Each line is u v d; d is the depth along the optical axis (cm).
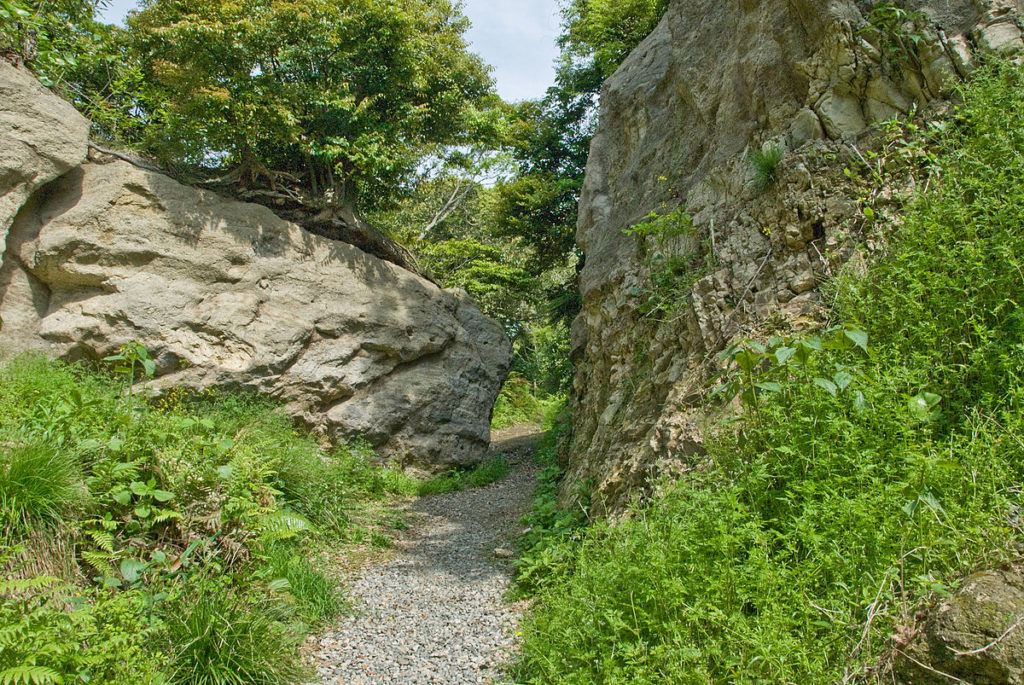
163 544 486
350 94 1182
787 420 370
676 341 589
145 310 908
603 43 1546
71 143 882
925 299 391
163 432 544
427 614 523
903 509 272
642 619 324
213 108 1037
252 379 981
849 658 255
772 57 623
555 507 712
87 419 546
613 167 943
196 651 377
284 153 1184
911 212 440
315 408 1062
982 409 334
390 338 1170
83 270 895
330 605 526
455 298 1402
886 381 344
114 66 1174
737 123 670
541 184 1852
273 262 1063
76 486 464
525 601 516
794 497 322
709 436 424
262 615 430
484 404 1347
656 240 695
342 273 1155
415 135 1334
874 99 541
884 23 532
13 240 870
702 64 759
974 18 502
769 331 477
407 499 1027
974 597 248
